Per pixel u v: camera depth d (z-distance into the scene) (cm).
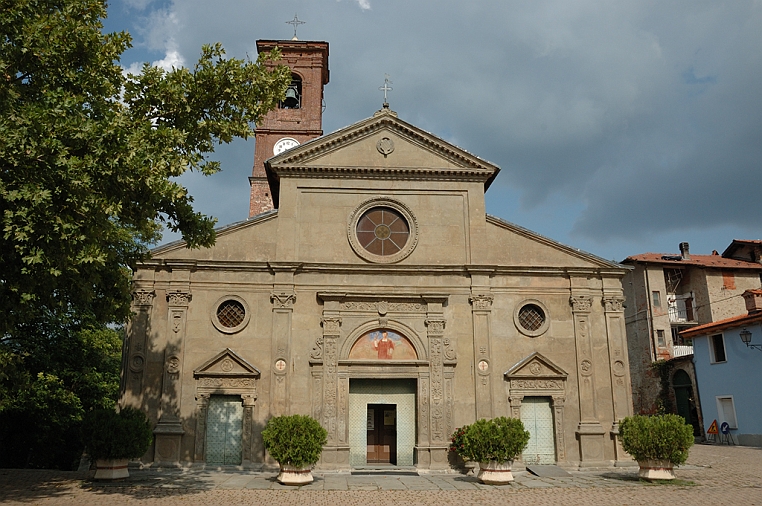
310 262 2444
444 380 2370
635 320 4381
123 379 2281
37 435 2956
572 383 2420
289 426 1962
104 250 1633
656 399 4003
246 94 1845
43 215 1334
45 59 1503
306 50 3888
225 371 2306
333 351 2361
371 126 2609
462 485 1964
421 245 2519
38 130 1359
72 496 1662
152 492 1755
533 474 2217
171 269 2391
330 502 1630
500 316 2461
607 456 2361
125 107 1769
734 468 2312
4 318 1480
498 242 2547
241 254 2448
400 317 2428
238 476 2111
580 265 2531
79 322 2672
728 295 4381
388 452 2427
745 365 3228
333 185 2548
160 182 1549
